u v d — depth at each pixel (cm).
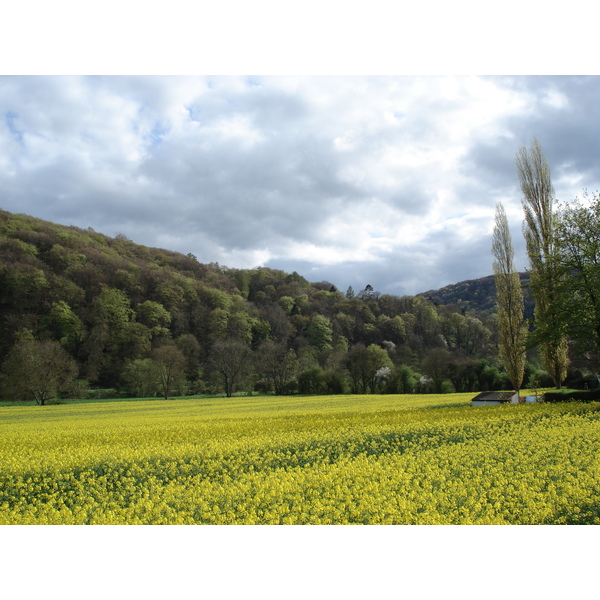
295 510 1095
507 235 4688
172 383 7225
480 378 6981
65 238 10975
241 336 9981
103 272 10194
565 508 1077
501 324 4678
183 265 13900
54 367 6072
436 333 11388
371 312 12862
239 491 1217
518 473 1354
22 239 10206
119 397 7625
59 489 1434
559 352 4278
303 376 7212
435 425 2531
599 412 2778
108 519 1051
